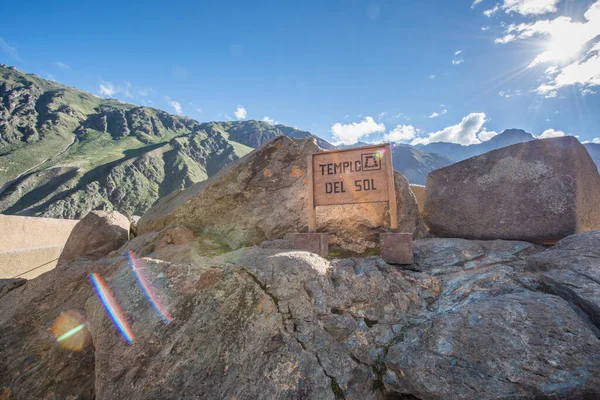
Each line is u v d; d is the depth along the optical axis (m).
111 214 7.17
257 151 5.95
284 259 3.07
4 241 7.22
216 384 2.31
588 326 2.29
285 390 2.29
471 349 2.23
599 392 1.91
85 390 2.90
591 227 3.94
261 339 2.52
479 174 4.37
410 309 2.88
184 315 2.64
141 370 2.39
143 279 2.89
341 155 4.17
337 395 2.33
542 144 3.95
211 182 6.06
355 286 2.98
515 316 2.33
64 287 3.77
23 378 3.02
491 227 4.13
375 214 5.03
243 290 2.78
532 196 3.88
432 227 4.81
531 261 3.10
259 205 5.69
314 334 2.61
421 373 2.24
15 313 3.58
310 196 4.19
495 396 2.02
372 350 2.58
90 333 3.15
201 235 5.82
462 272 3.30
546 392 1.96
